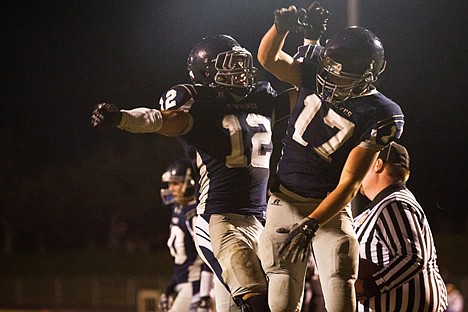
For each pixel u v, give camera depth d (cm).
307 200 937
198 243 1032
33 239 10138
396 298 1059
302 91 956
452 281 4831
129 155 9719
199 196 1038
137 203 9619
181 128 969
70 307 6425
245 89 1024
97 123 872
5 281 7100
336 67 895
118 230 9694
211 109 998
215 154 1002
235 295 974
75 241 10069
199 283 1730
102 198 9788
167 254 8044
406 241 1041
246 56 1016
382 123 909
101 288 6638
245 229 1003
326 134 926
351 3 2386
